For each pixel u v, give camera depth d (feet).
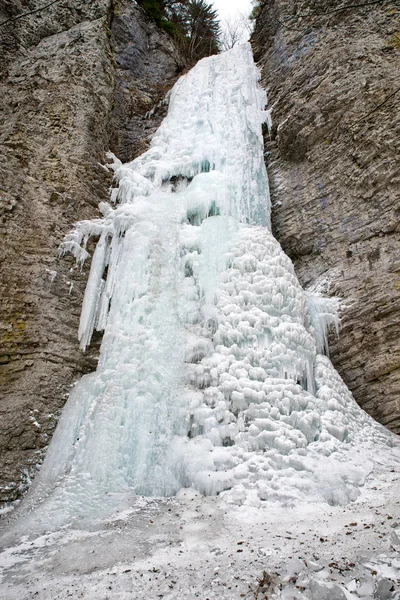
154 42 51.42
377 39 28.73
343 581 8.51
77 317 22.27
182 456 16.49
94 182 28.25
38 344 19.99
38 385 19.16
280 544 10.94
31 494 16.24
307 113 30.78
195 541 11.92
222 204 27.55
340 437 17.43
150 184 30.19
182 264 24.34
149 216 25.68
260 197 30.73
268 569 9.50
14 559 11.93
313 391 19.99
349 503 13.87
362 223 24.89
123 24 48.67
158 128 39.17
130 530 12.96
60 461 17.40
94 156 29.63
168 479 16.08
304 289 26.45
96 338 22.58
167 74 49.11
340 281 24.43
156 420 17.75
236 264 22.77
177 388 18.92
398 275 21.88
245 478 15.30
